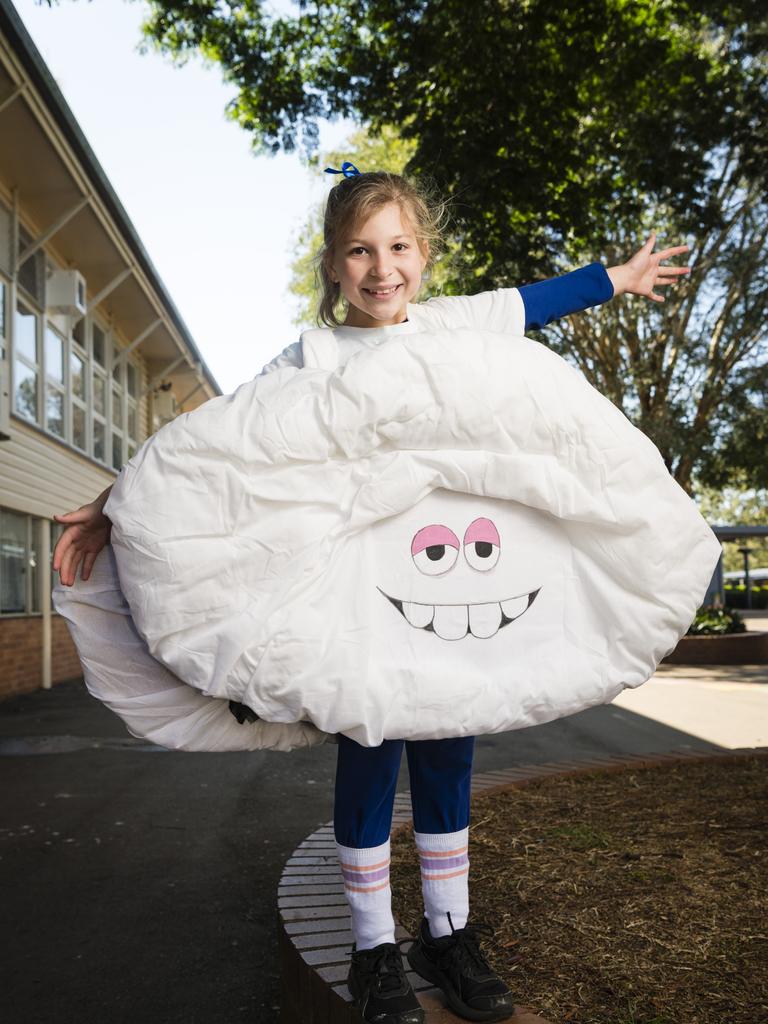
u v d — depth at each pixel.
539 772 4.78
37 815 5.40
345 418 1.87
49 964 3.18
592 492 2.00
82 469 16.75
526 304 2.44
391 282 2.23
